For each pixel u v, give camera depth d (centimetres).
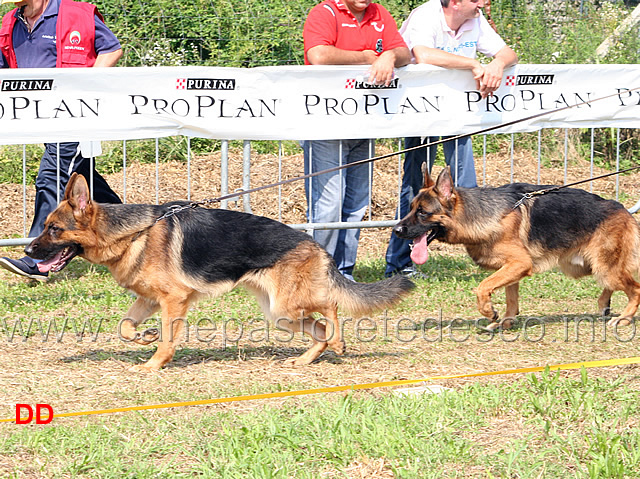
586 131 1888
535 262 942
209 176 1566
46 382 739
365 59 1069
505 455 570
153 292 773
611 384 709
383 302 802
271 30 2044
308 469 553
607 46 2125
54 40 1062
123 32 1959
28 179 1546
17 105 987
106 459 564
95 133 1016
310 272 788
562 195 951
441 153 1659
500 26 2103
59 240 748
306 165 1119
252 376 772
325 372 785
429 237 927
